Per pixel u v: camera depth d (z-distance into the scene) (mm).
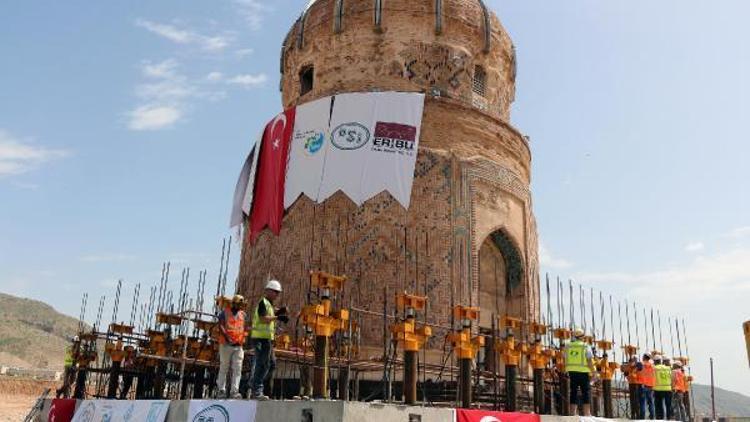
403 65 28234
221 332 15438
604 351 22266
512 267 28844
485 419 15773
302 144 26969
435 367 21781
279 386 22906
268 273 26906
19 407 50969
